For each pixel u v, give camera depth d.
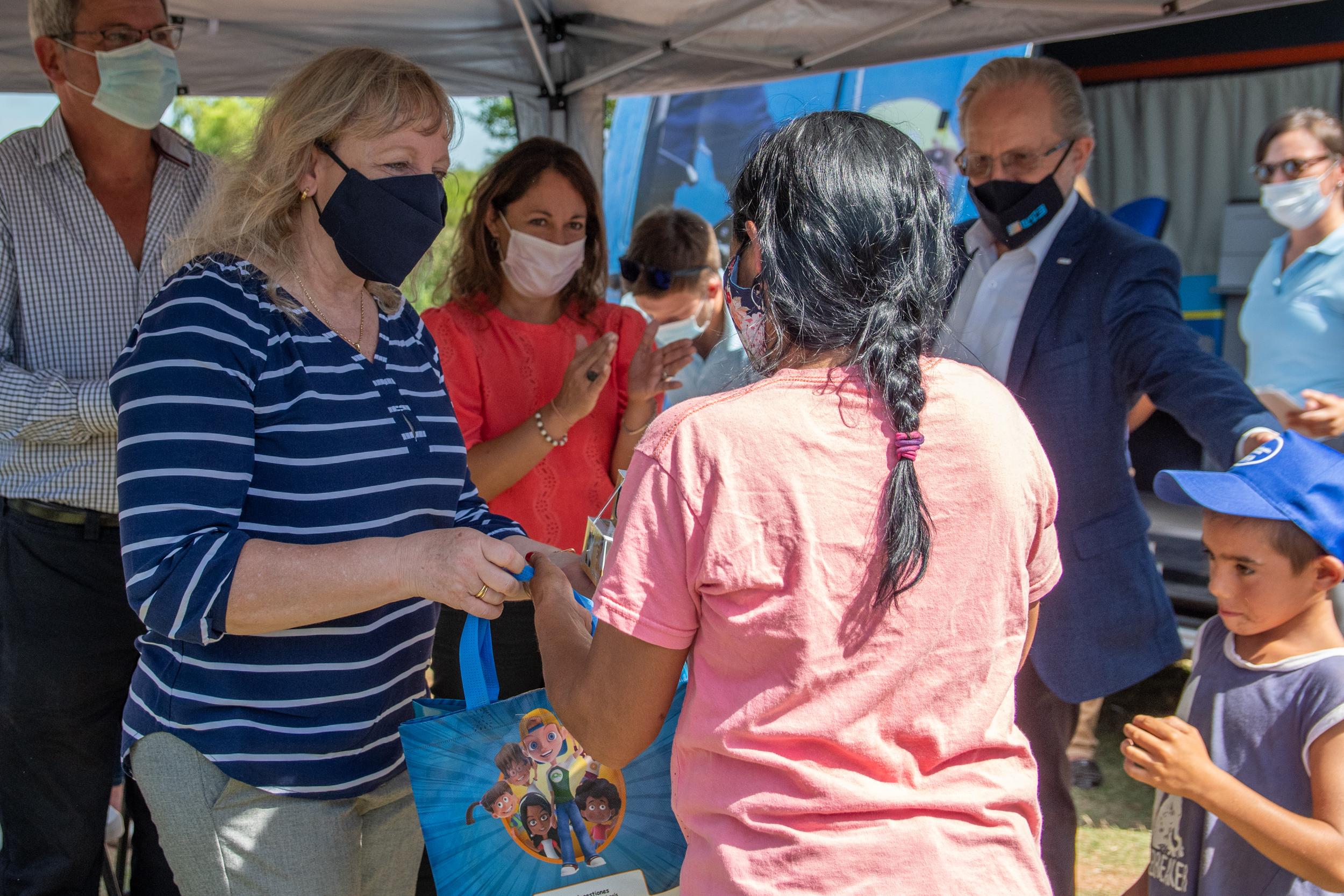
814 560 1.13
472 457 2.64
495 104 12.51
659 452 1.18
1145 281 2.54
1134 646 2.54
